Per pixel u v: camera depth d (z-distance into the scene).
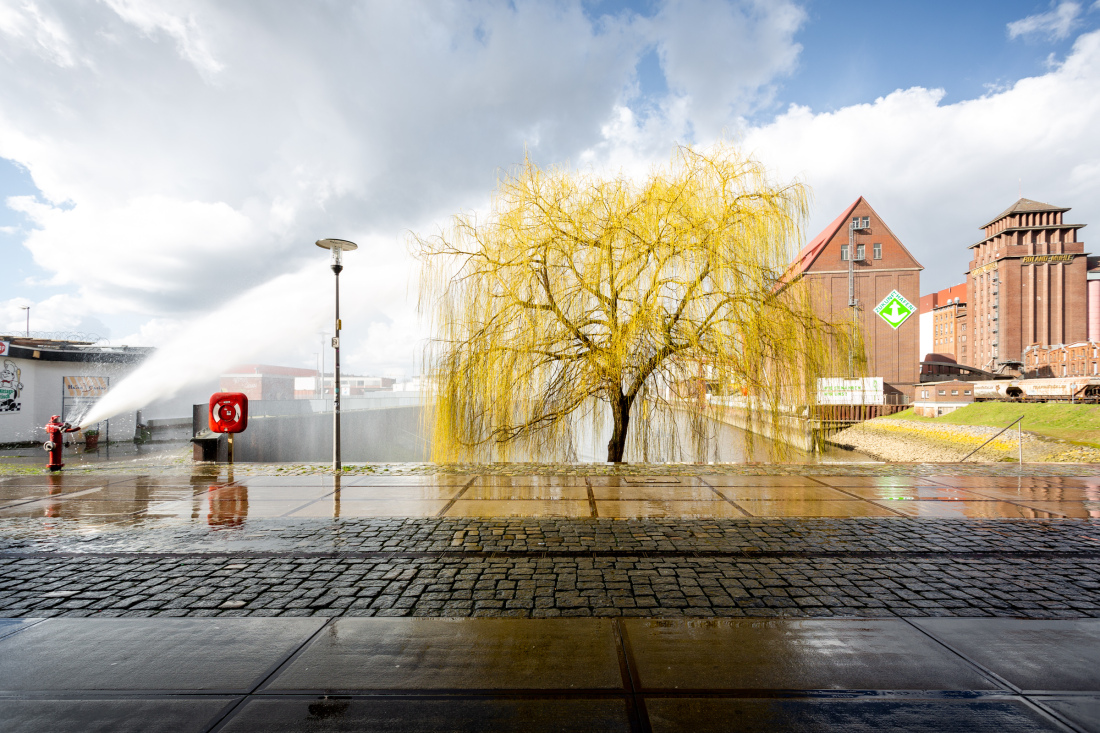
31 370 18.03
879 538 5.64
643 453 11.67
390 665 2.97
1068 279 82.94
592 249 11.28
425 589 4.19
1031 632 3.41
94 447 16.64
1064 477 9.47
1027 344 83.19
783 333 11.43
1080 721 2.43
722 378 11.27
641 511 6.88
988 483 8.91
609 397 11.59
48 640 3.28
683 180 11.58
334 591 4.14
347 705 2.58
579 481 9.05
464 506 7.18
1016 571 4.62
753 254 11.26
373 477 9.46
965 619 3.61
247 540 5.57
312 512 6.82
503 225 11.48
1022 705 2.57
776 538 5.64
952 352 104.00
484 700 2.62
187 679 2.82
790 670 2.91
